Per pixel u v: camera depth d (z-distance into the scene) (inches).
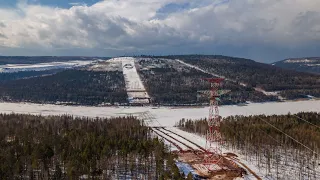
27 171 5044.3
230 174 5639.8
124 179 5339.6
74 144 6072.8
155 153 5969.5
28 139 6407.5
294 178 5600.4
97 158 5482.3
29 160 5206.7
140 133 7726.4
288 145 6968.5
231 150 7175.2
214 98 5757.9
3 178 4685.0
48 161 5403.5
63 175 5017.2
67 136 6530.5
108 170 5428.2
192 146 7593.5
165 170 5364.2
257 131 7544.3
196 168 5910.4
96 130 7549.2
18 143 6003.9
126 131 7554.1
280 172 5836.6
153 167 5693.9
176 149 7273.6
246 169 5959.6
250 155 6717.5
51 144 6082.7
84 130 7342.5
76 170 4872.0
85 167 5032.0
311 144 6688.0
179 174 4943.4
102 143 6141.7
